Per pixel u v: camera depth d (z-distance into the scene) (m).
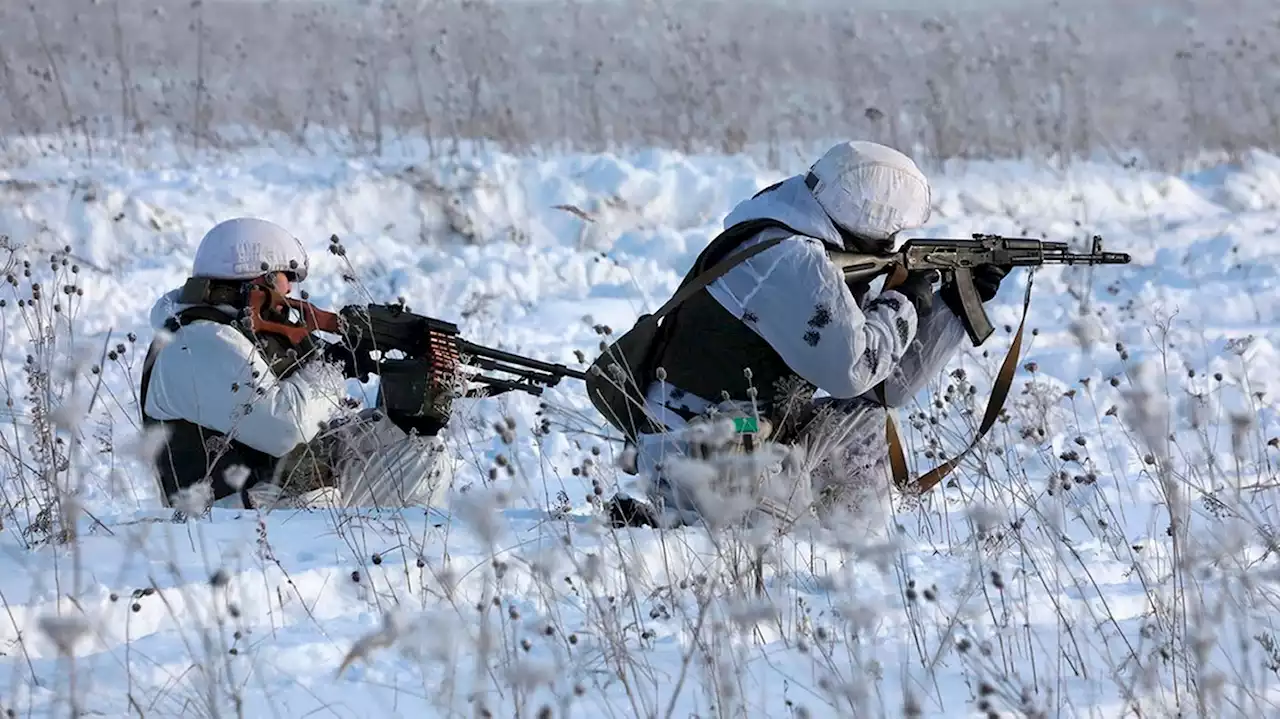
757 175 41.78
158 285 31.92
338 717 10.96
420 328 17.33
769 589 13.84
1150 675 11.58
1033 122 50.88
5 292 29.73
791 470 15.36
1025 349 28.58
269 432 16.72
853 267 15.96
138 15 60.19
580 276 34.81
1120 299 32.91
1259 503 18.14
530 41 60.94
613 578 13.83
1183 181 44.84
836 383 15.59
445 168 38.38
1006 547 15.43
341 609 13.63
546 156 43.09
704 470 12.10
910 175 16.03
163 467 17.12
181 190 36.16
